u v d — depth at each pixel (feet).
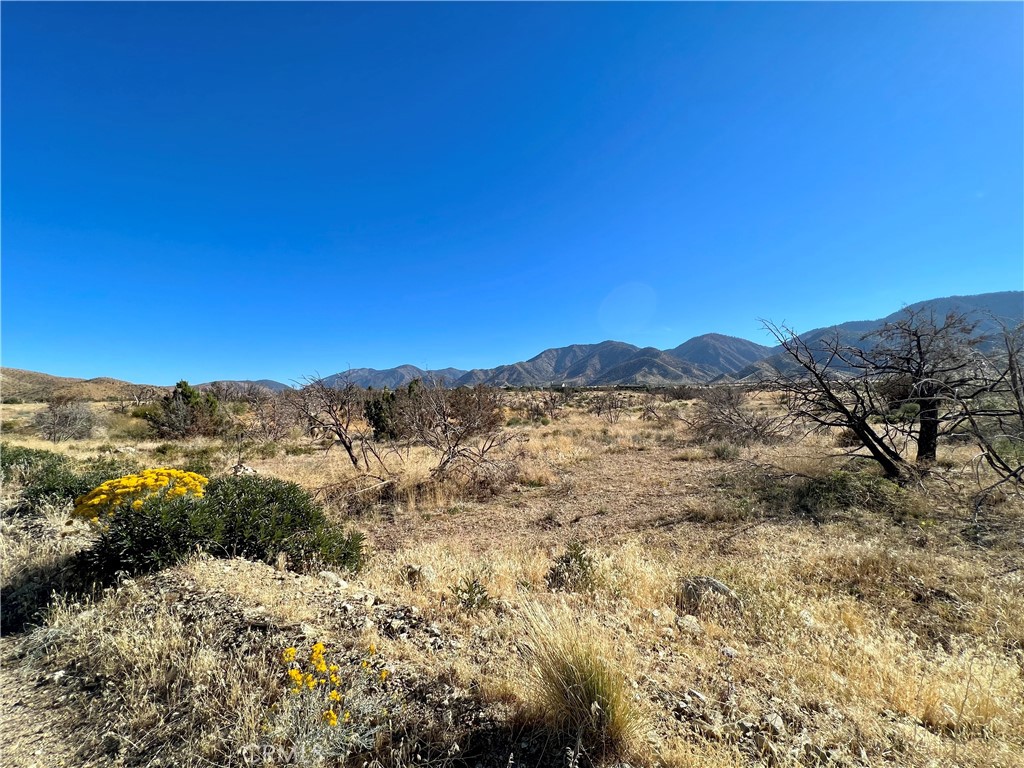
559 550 21.47
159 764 7.20
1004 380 23.21
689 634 12.11
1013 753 7.43
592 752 7.03
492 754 7.18
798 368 32.01
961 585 15.05
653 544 21.86
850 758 7.39
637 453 48.08
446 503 31.58
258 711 7.93
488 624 11.86
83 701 8.83
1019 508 21.93
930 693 9.34
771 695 9.20
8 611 12.84
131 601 12.32
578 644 8.20
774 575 16.10
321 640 10.11
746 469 34.22
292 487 20.62
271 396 78.18
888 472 29.37
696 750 7.13
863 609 13.94
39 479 25.40
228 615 11.09
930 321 28.19
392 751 7.09
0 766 7.32
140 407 101.35
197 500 16.53
